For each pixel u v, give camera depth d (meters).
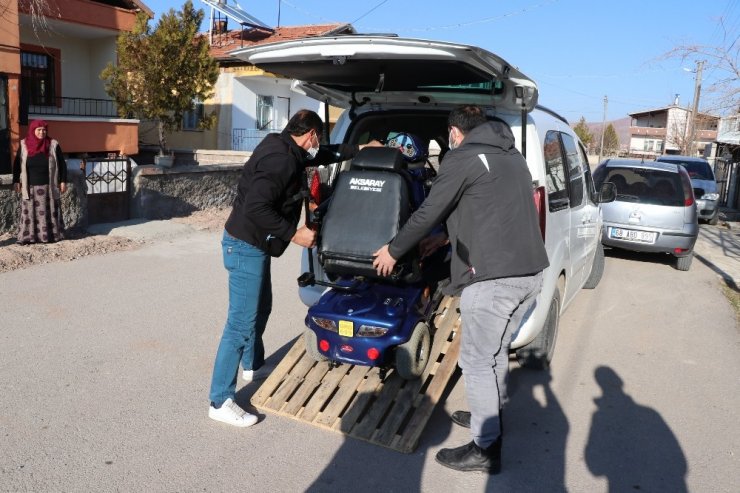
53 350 4.83
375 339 3.68
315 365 4.20
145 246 8.70
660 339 5.80
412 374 3.77
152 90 14.03
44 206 7.94
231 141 20.30
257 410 4.02
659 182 8.85
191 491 3.13
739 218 17.11
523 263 3.14
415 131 4.96
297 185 3.68
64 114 16.05
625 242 8.90
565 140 5.14
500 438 3.31
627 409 4.26
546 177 4.25
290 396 4.05
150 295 6.39
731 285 8.18
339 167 4.63
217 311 5.95
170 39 13.80
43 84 15.64
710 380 4.84
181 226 9.91
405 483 3.27
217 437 3.66
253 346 4.34
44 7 12.45
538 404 4.29
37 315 5.61
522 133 3.92
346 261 3.63
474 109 3.30
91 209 9.44
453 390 4.40
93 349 4.89
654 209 8.69
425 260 4.07
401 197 3.60
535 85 3.68
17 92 10.72
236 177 12.20
